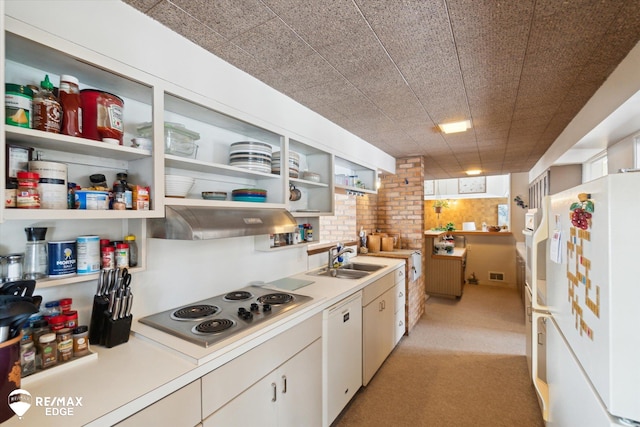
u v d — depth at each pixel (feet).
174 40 4.47
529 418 6.76
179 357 3.80
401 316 10.89
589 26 4.22
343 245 10.91
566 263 4.37
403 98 6.89
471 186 25.32
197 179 5.73
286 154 6.68
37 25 3.10
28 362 3.29
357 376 7.45
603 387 2.98
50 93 3.35
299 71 5.66
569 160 10.07
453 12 4.00
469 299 16.57
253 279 7.06
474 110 7.59
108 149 3.80
